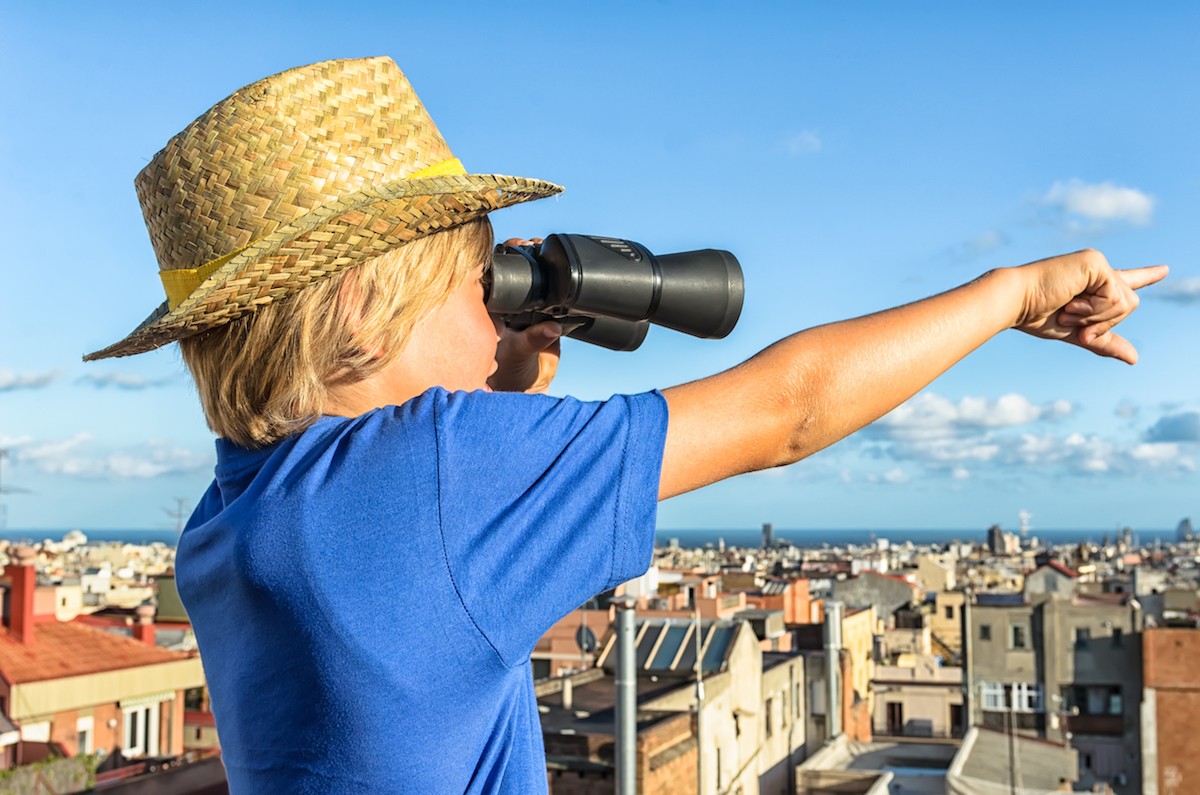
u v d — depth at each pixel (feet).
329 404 4.62
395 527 3.98
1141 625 177.78
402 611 3.92
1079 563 477.77
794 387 4.28
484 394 4.24
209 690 4.68
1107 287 4.96
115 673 111.34
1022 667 183.21
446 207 4.41
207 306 4.34
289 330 4.42
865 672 190.49
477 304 4.91
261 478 4.34
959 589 315.99
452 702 3.99
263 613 4.07
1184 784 171.12
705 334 5.40
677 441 4.16
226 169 4.52
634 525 4.08
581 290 5.04
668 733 80.07
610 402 4.23
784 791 122.42
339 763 4.00
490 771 4.24
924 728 201.57
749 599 213.46
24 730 102.06
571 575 4.01
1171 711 172.55
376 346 4.50
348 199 4.21
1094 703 179.22
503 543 3.97
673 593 200.34
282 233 4.23
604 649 110.01
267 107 4.53
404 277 4.48
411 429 4.12
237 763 4.30
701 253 5.37
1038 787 124.98
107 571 299.38
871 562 386.93
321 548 4.00
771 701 119.44
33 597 112.68
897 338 4.46
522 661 4.15
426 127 4.70
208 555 4.41
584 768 73.36
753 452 4.28
